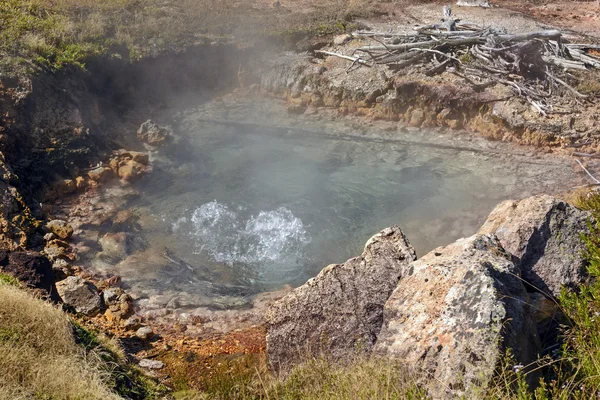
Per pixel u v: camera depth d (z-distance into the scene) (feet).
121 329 28.68
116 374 20.17
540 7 69.87
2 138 39.34
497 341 16.42
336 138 49.08
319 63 56.75
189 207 39.75
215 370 25.68
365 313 22.21
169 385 23.91
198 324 29.91
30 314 19.57
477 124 49.14
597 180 41.65
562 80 50.57
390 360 17.87
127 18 58.80
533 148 46.47
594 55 54.60
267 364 23.84
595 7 70.13
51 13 55.42
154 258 35.01
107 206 39.65
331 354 21.79
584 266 21.31
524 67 51.75
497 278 18.49
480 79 50.80
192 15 61.93
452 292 18.37
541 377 16.38
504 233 22.31
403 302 19.71
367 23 63.26
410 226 37.65
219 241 36.76
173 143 47.91
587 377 15.08
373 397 15.93
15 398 16.34
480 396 15.25
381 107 51.93
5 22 50.52
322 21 63.21
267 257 35.58
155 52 54.54
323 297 22.71
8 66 43.96
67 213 38.63
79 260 34.32
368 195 41.29
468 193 41.19
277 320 23.00
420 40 56.03
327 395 17.07
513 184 41.91
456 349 17.06
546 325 19.42
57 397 17.10
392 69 53.78
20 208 35.47
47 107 43.60
